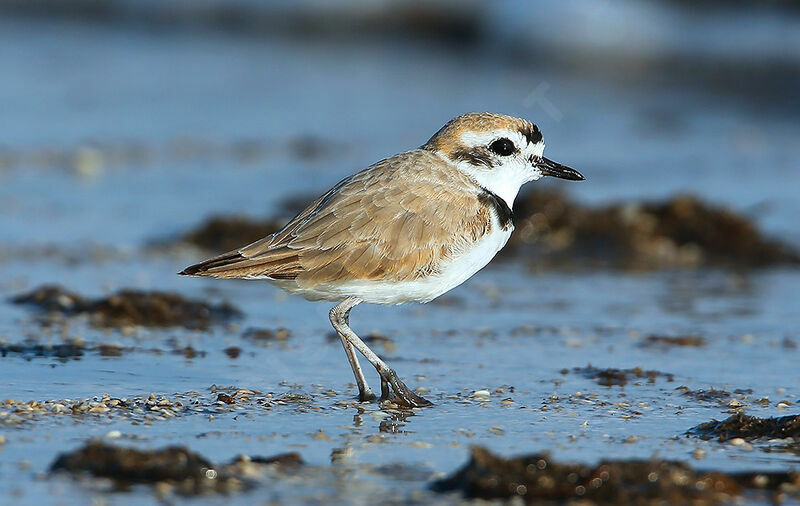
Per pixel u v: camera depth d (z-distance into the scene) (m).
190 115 24.23
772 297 14.34
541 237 17.02
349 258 9.71
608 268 16.00
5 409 9.09
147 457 7.52
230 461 7.92
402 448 8.41
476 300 14.10
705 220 17.08
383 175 10.07
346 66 29.38
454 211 10.00
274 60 29.72
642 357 11.51
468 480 7.32
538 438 8.73
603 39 29.03
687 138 23.72
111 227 17.42
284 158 21.78
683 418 9.34
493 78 28.39
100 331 11.98
